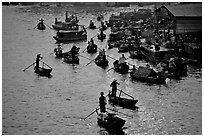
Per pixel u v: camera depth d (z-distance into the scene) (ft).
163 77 169.07
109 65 208.54
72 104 147.23
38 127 125.70
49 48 269.64
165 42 228.84
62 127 124.88
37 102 150.92
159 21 319.88
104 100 131.34
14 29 373.20
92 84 174.50
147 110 137.90
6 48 269.44
